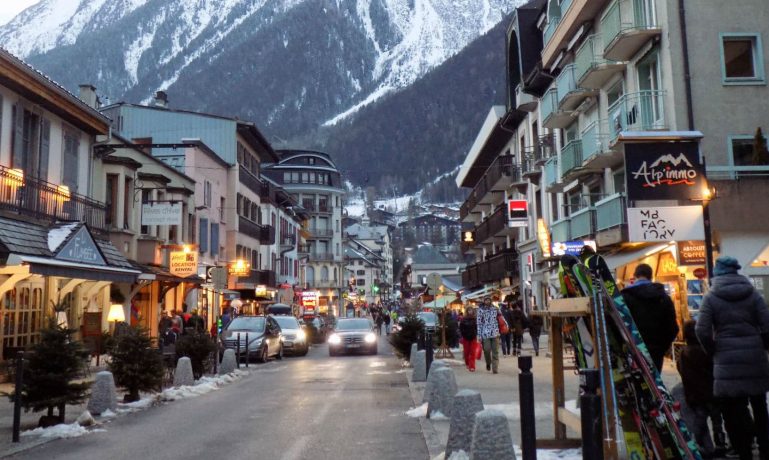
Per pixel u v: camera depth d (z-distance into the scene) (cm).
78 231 1861
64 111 2130
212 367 2047
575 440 750
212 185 4084
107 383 1176
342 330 3008
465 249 5769
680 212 1550
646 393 609
